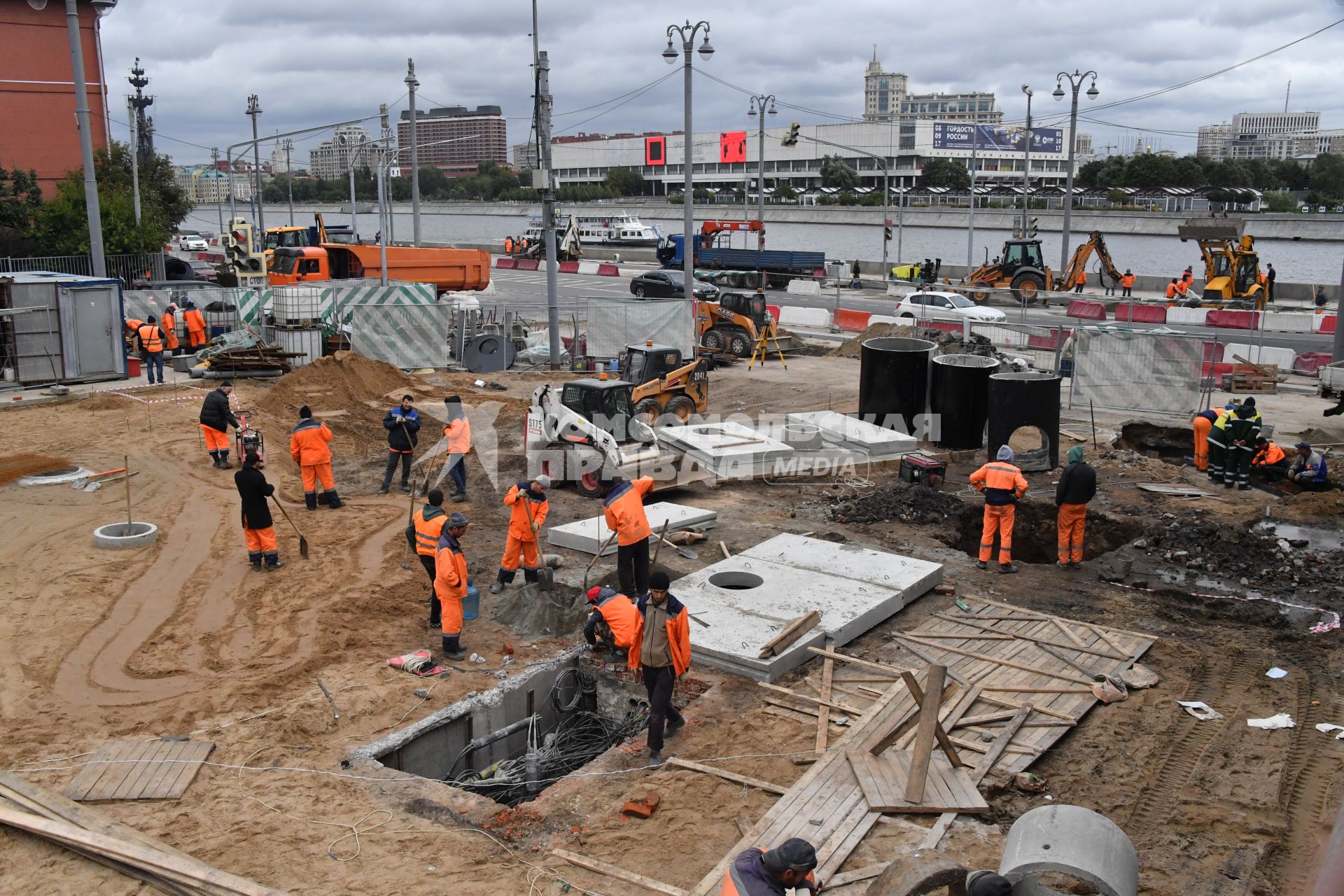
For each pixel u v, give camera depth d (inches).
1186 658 439.2
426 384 1072.2
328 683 410.6
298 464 781.3
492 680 418.6
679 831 315.6
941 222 4372.5
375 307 1141.7
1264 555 558.9
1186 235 1669.5
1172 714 391.2
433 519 448.8
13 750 355.6
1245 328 1514.5
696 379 947.3
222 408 721.6
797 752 361.4
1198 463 770.8
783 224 4884.4
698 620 455.2
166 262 1710.1
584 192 5723.4
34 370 994.1
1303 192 4906.5
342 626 466.6
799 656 433.1
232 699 394.9
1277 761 357.1
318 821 320.2
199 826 315.3
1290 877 294.7
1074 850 223.0
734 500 683.4
